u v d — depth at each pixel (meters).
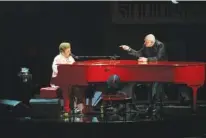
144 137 29.14
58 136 28.86
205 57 39.88
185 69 29.77
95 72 29.53
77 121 28.78
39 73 39.97
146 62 31.62
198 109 33.72
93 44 40.09
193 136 30.61
